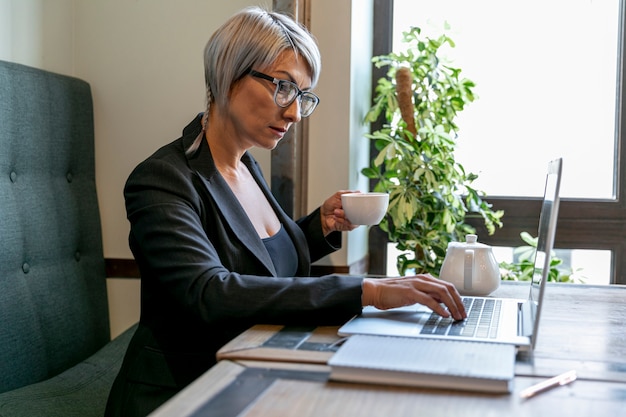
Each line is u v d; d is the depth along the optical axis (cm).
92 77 243
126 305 243
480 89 266
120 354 216
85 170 234
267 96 164
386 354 110
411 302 137
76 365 207
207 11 236
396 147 234
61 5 235
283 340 125
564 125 263
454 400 97
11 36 211
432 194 242
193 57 237
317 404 95
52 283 209
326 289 138
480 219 268
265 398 97
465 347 116
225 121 172
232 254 159
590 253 264
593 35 259
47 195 211
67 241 220
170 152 163
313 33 234
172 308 156
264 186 193
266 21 165
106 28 241
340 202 200
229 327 138
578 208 262
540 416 92
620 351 125
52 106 215
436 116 247
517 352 122
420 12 268
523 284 194
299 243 190
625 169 259
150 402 151
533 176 266
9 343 188
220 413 91
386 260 273
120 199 242
